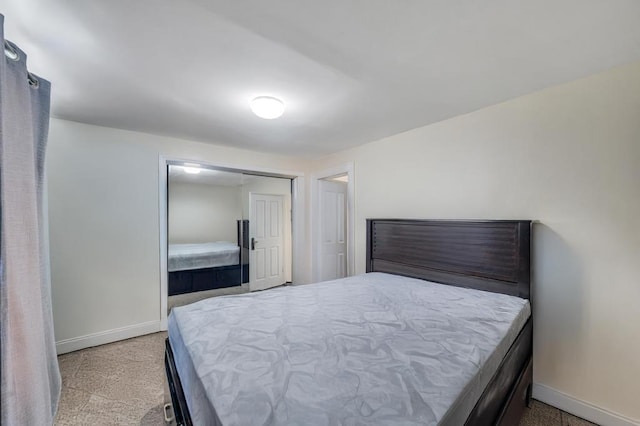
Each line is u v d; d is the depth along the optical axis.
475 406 0.91
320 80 1.77
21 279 1.07
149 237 2.96
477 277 2.13
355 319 1.43
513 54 1.48
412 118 2.45
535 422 1.65
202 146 3.33
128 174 2.84
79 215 2.58
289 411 0.74
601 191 1.66
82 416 1.68
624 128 1.59
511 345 1.37
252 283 4.26
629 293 1.57
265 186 4.41
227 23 1.25
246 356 1.04
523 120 1.99
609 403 1.61
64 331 2.50
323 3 1.12
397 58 1.53
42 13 1.17
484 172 2.21
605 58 1.52
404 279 2.44
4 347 0.88
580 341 1.72
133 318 2.86
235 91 1.92
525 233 1.87
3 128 0.92
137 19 1.22
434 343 1.15
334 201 4.43
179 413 1.09
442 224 2.36
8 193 1.02
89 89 1.89
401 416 0.72
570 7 1.13
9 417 0.89
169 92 1.94
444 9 1.15
